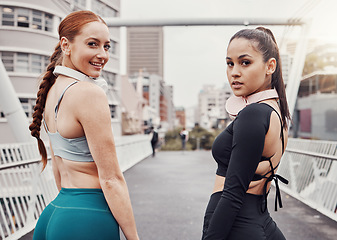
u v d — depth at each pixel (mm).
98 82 1376
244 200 1315
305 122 27000
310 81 26109
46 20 21109
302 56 10523
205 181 9391
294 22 10125
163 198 6957
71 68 1355
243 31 1366
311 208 6027
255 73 1322
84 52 1304
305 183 7125
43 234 1333
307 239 4215
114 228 1276
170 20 9844
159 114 122438
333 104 22906
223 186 1381
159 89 121688
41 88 1424
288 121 1480
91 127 1207
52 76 1434
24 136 7234
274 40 1441
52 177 5875
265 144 1286
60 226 1233
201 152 24109
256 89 1360
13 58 20125
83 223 1226
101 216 1252
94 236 1226
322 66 25141
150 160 16641
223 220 1227
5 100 7180
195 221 5121
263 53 1326
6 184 4977
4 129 19172
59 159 1367
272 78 1416
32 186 5082
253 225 1291
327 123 23453
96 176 1307
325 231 4566
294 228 4723
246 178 1224
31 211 4965
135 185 8695
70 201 1271
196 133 32094
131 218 1259
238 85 1354
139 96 57344
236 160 1233
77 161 1285
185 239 4234
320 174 7043
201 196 7168
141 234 4457
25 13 20406
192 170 12156
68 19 1332
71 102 1239
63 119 1267
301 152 6613
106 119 1236
